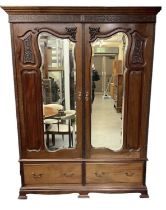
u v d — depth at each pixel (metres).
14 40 2.14
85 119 2.32
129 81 2.24
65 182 2.50
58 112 2.33
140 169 2.46
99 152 2.41
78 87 2.25
